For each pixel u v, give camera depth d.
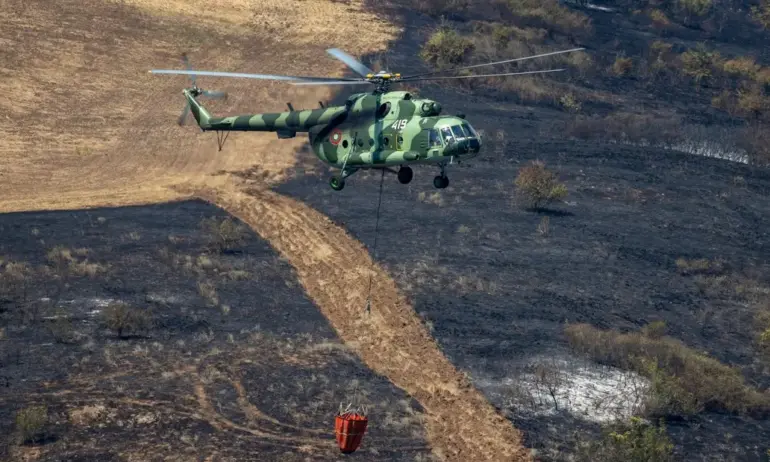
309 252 147.38
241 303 125.81
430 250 147.88
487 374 106.31
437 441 91.19
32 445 85.62
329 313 125.81
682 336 124.75
